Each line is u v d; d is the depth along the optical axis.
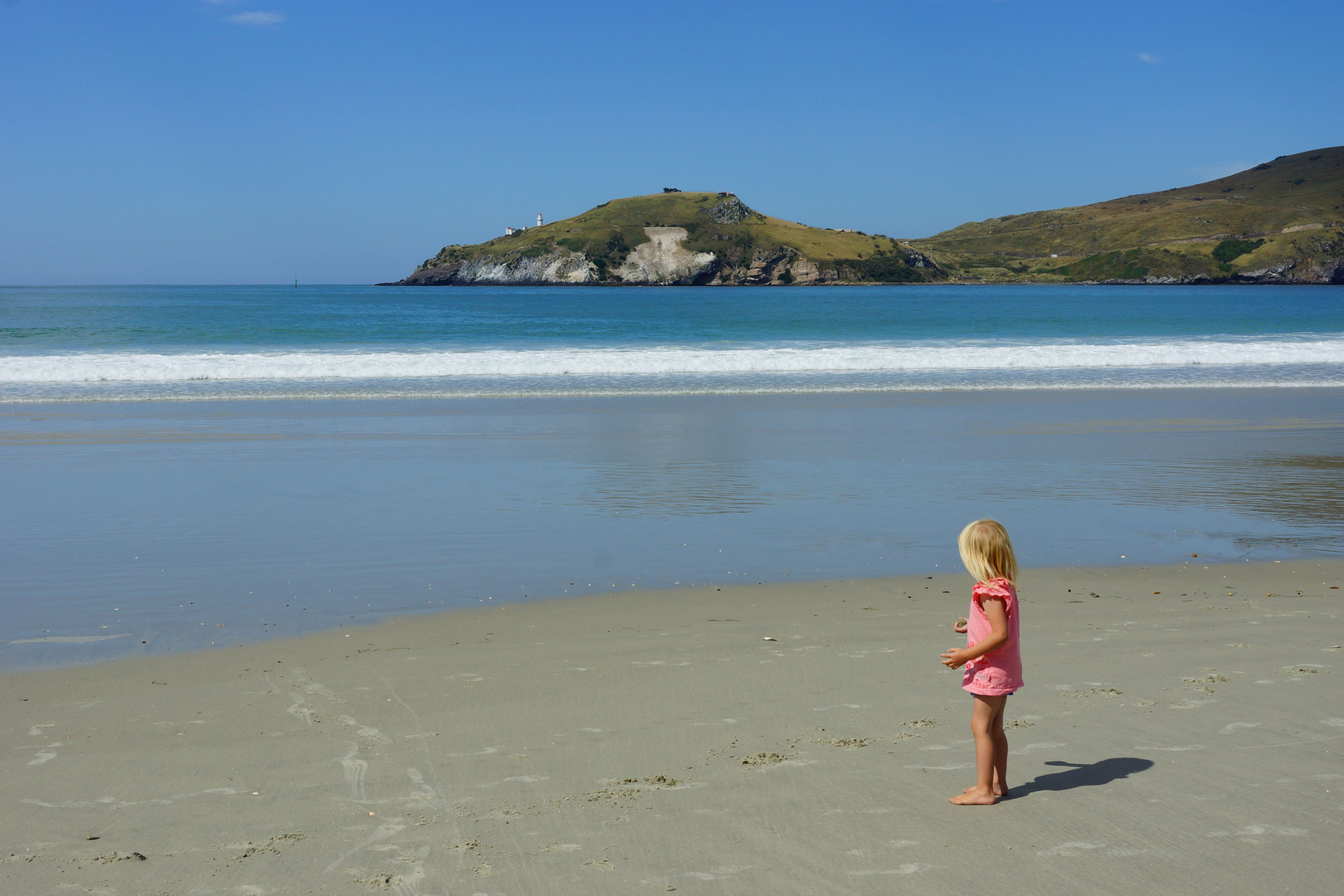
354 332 39.50
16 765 4.26
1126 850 3.37
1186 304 82.00
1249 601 7.11
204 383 22.55
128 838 3.57
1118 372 25.80
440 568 8.20
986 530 3.93
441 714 4.86
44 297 111.81
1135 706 4.85
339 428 16.19
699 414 17.95
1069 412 18.30
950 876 3.21
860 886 3.15
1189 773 4.01
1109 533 9.45
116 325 47.75
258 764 4.24
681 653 5.91
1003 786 3.84
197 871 3.32
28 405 18.91
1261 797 3.77
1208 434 15.69
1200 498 11.05
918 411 18.38
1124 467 12.90
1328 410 18.61
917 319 52.75
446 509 10.47
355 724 4.73
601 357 26.45
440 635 6.38
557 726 4.67
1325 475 12.41
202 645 6.20
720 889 3.15
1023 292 150.50
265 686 5.35
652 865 3.31
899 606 7.05
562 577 7.91
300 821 3.69
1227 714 4.71
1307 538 9.24
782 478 12.19
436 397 20.48
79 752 4.41
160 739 4.55
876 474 12.45
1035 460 13.38
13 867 3.36
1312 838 3.44
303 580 7.84
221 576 7.95
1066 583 7.69
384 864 3.35
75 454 13.76
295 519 10.03
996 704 3.78
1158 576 7.91
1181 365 27.75
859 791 3.88
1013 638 3.82
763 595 7.39
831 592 7.48
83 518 10.05
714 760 4.23
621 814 3.71
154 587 7.63
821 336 38.97
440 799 3.87
